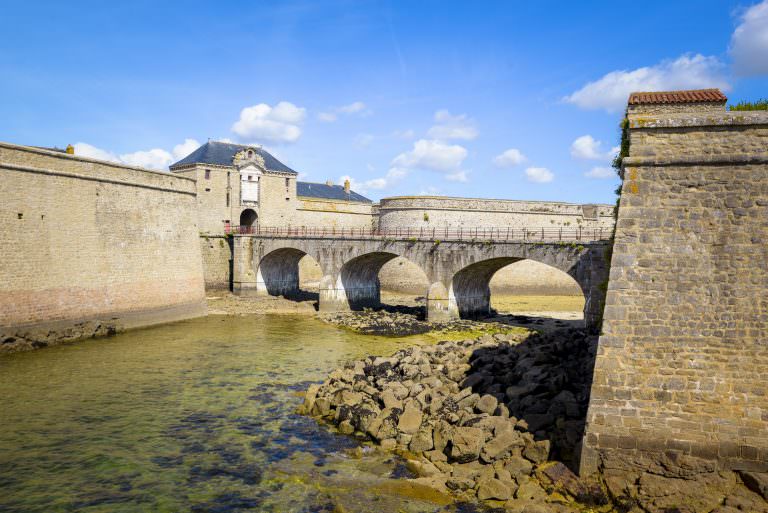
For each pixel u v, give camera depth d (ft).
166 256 141.49
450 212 207.10
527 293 205.36
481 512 43.21
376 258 174.19
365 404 64.49
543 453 48.19
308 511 44.60
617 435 43.55
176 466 53.11
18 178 101.76
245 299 188.75
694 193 43.39
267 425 64.13
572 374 67.56
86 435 60.59
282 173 233.76
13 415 66.44
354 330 136.26
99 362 93.20
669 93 57.72
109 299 122.11
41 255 105.60
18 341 97.76
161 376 85.30
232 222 217.77
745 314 41.86
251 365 94.07
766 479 39.68
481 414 58.18
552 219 210.59
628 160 44.73
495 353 88.22
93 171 119.44
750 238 42.09
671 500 40.19
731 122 42.52
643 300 43.75
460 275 149.28
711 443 41.83
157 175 139.95
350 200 289.53
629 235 44.37
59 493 47.75
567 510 41.65
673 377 42.86
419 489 47.32
